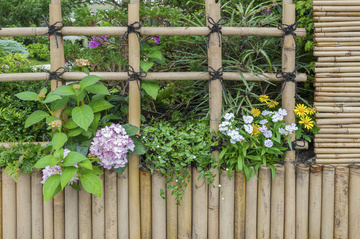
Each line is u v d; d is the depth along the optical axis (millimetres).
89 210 2145
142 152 2078
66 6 7207
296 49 2369
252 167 2150
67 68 2414
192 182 2168
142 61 2180
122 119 2525
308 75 2500
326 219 2160
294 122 2176
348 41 2121
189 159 2037
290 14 2117
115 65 2445
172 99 2604
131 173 2150
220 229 2182
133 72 2109
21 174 2109
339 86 2146
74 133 2068
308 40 2496
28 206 2133
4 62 3039
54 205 2137
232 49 2434
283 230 2209
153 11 2250
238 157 2104
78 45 2527
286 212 2184
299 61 2650
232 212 2166
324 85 2148
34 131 2396
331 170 2137
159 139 2139
